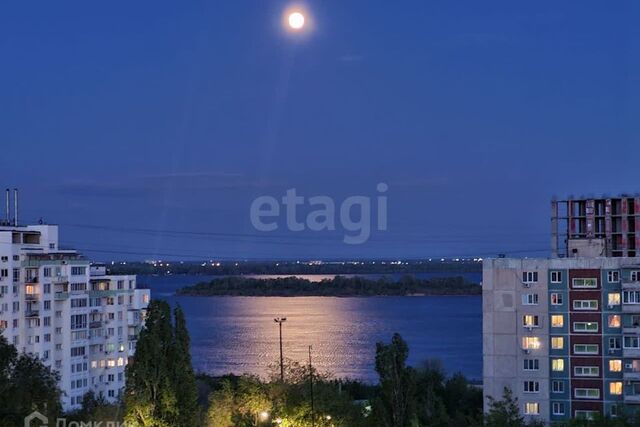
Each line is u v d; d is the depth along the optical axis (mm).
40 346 176500
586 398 136750
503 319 140125
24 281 176000
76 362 183000
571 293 138000
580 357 137250
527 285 139375
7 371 99812
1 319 172375
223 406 115438
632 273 136000
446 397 166500
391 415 103750
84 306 185750
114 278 192125
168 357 97438
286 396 114062
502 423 103375
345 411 114812
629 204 160875
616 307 136500
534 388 138875
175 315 98875
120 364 192000
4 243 174125
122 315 192875
